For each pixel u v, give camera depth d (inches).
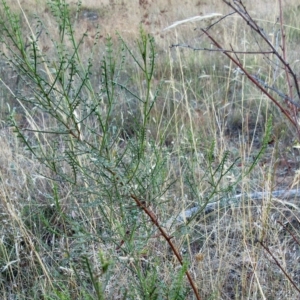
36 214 102.8
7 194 98.0
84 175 62.7
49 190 106.8
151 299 54.1
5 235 98.6
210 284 80.0
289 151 129.0
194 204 99.7
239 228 86.7
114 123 127.0
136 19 230.7
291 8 232.5
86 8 283.1
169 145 127.1
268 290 80.2
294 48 201.2
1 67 190.4
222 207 92.7
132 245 58.7
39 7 239.1
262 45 195.9
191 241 92.1
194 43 215.2
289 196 106.0
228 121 156.1
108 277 62.0
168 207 84.4
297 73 166.2
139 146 57.9
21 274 91.4
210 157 63.9
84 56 199.2
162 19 249.1
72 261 77.2
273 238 89.1
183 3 274.4
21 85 173.6
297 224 100.3
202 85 175.6
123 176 56.6
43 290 74.0
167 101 151.1
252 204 101.6
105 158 57.1
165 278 70.0
